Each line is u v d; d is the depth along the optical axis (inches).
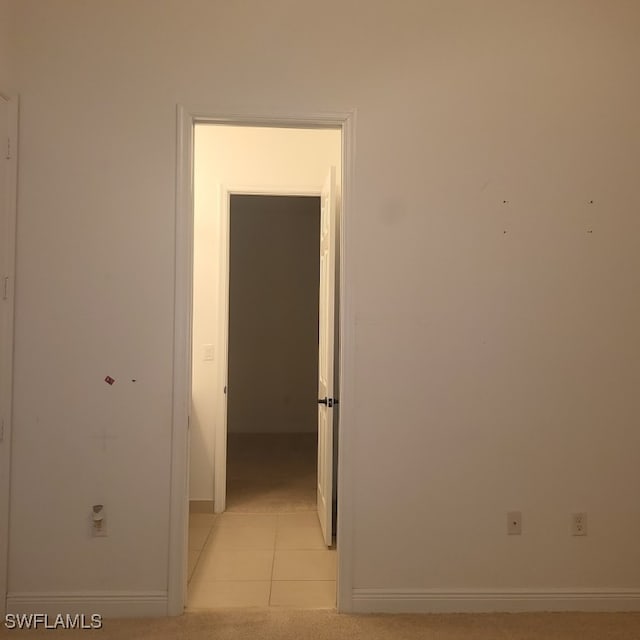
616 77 100.9
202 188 148.5
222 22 98.8
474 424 100.1
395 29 99.7
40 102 96.7
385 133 99.3
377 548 99.3
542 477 100.5
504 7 100.2
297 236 250.2
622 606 100.5
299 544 129.6
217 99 98.4
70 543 96.8
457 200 99.8
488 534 100.1
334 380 130.3
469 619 97.1
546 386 100.5
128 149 97.4
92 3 97.5
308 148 148.3
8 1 96.0
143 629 93.0
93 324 97.3
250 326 250.2
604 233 100.8
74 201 97.0
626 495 101.0
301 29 99.3
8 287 95.5
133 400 97.6
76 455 97.0
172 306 97.8
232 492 167.8
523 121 100.3
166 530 97.7
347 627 94.2
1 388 94.7
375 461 99.3
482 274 100.1
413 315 99.6
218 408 149.6
